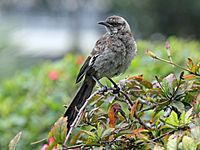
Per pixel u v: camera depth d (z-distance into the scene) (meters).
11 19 19.81
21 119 11.44
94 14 54.78
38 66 14.50
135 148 5.43
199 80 6.25
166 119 5.42
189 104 5.84
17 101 12.33
